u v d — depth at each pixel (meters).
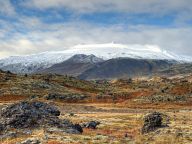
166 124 64.19
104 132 60.53
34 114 56.56
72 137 47.34
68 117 90.81
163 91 173.50
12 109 56.78
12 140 45.97
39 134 48.16
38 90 174.62
